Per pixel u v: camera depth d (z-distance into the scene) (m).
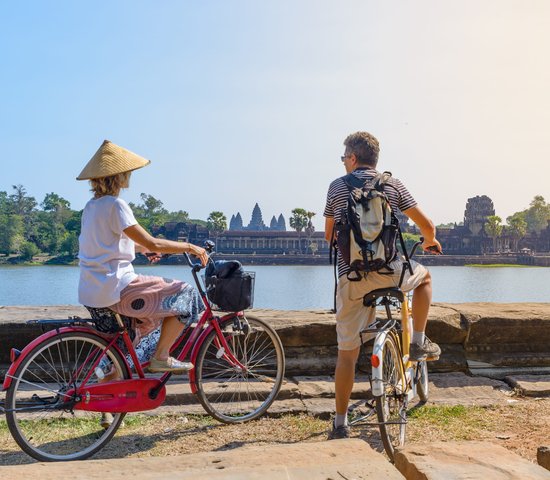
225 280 4.89
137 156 4.53
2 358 6.22
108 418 4.66
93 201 4.43
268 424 5.25
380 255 4.26
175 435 4.95
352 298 4.58
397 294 4.41
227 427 5.15
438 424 5.23
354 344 4.67
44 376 5.56
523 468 2.72
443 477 2.63
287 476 2.62
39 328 6.23
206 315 5.11
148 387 4.61
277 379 5.46
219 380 5.99
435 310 7.16
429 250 4.98
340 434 4.74
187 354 5.20
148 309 4.46
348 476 2.62
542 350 6.98
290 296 110.56
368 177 4.56
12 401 4.25
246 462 2.84
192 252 4.68
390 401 4.47
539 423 5.28
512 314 6.98
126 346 4.60
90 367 4.55
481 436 4.95
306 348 6.54
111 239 4.38
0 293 121.56
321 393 5.89
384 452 4.59
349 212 4.31
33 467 2.84
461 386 6.34
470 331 6.85
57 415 5.14
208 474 2.65
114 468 2.83
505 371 6.73
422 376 5.71
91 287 4.36
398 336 4.66
